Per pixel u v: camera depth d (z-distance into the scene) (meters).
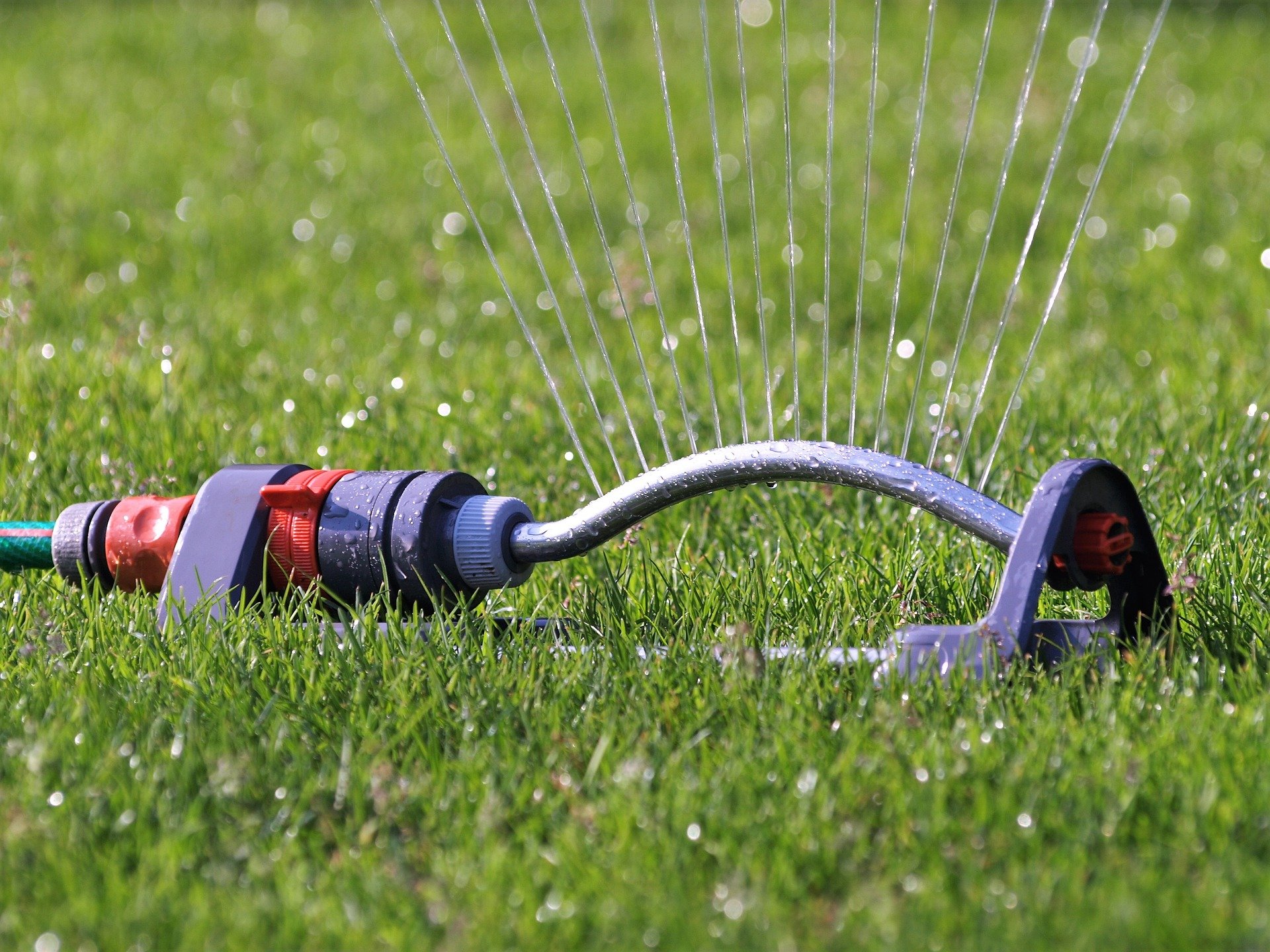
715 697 5.20
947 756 4.66
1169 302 12.61
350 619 5.99
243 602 5.85
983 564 6.68
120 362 10.57
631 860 4.25
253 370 10.84
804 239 14.99
